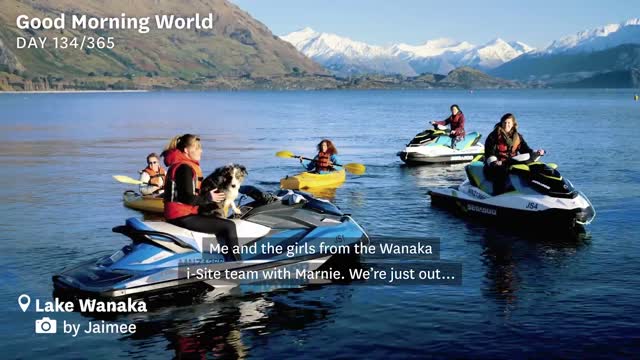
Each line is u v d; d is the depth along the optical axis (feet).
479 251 35.06
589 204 40.19
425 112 272.72
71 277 27.43
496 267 31.81
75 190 58.54
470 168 46.42
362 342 22.33
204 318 24.84
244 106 391.65
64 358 21.42
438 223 42.55
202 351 21.76
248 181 63.72
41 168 76.69
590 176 64.23
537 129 142.51
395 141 117.60
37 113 275.39
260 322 24.39
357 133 140.87
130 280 26.63
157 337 23.03
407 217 44.70
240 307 26.11
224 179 29.76
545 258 33.42
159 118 226.79
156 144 112.78
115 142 117.19
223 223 28.94
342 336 22.90
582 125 158.40
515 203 41.83
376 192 56.59
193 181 28.84
